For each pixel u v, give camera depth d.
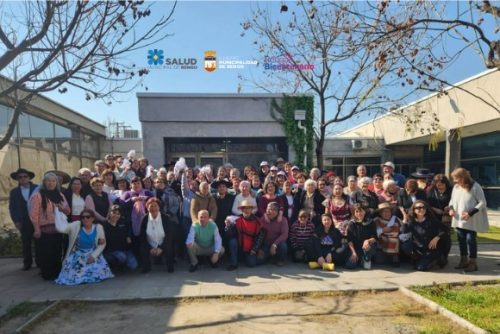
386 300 4.90
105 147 19.69
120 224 6.46
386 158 20.70
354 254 6.43
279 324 4.15
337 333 3.90
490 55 4.11
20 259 7.71
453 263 6.87
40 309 4.70
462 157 17.75
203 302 4.90
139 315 4.49
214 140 14.05
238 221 6.71
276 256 6.80
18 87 3.50
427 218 6.47
